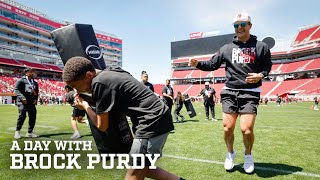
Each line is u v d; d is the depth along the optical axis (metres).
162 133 2.15
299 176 3.57
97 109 2.11
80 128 9.47
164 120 2.17
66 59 3.08
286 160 4.46
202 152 5.09
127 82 2.14
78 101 2.36
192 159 4.52
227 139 3.85
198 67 3.94
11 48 64.56
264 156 4.76
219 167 4.02
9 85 49.12
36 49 74.19
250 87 3.62
